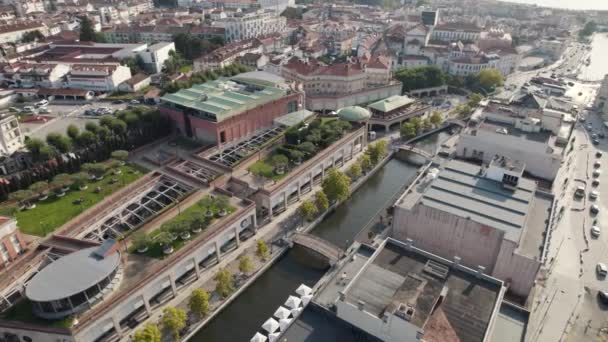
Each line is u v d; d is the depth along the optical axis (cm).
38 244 10325
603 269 10425
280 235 12150
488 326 6438
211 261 10906
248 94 17388
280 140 15750
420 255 8206
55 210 11819
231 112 15525
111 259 8912
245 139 16475
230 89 17988
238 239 11650
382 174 16662
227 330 9431
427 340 6212
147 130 15688
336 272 9025
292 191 13650
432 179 11888
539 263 8781
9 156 14775
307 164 14138
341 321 7081
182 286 10194
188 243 10175
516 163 11262
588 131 19862
